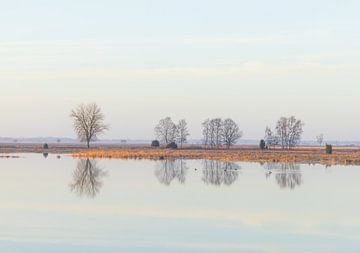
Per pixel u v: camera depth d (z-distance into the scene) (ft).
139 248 68.28
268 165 220.02
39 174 172.96
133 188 133.08
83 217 89.10
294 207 99.96
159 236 74.90
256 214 92.27
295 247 68.95
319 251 66.90
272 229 79.87
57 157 298.15
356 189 128.26
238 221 85.92
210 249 67.97
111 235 75.41
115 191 126.11
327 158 256.32
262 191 125.49
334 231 78.54
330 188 130.72
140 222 84.89
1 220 86.33
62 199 110.83
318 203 105.09
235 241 72.13
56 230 78.59
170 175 171.32
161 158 284.20
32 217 89.04
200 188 132.77
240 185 139.13
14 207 99.55
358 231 78.48
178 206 101.14
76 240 72.33
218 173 178.50
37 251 66.33
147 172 183.93
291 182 145.38
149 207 99.96
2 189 128.36
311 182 144.77
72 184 141.69
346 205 102.53
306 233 77.15
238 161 250.98
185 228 80.43
